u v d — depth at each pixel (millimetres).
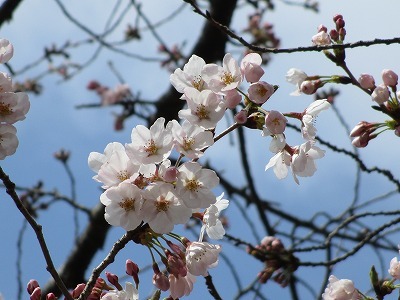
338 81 1369
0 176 1106
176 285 1154
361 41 1269
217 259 1166
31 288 1193
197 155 1131
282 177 1206
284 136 1173
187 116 1140
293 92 1378
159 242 1151
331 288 1320
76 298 1163
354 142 1364
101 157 1154
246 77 1146
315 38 1378
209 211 1161
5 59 1157
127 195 1125
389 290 1314
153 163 1128
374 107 1356
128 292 1167
